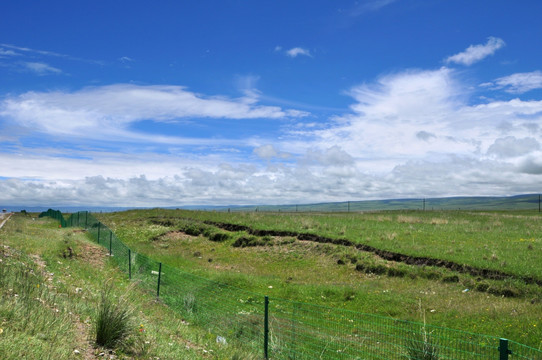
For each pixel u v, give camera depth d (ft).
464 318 46.57
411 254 77.05
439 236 92.27
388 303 54.80
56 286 38.04
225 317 44.19
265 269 85.66
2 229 84.89
